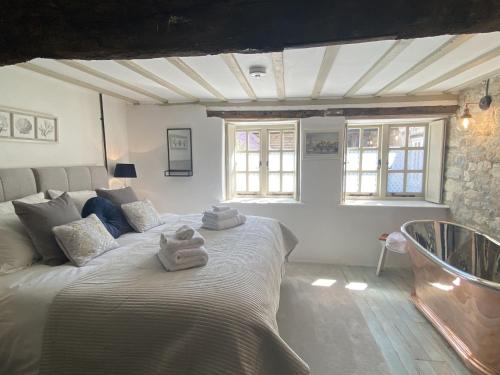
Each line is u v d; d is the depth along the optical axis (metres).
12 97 2.53
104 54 0.98
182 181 4.20
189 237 1.93
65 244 1.94
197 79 2.88
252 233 2.52
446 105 3.58
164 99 3.93
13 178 2.38
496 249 2.57
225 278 1.61
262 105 3.96
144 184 4.28
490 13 0.77
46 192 2.61
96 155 3.55
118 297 1.44
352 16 0.83
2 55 0.99
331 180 3.90
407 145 4.04
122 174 3.64
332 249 3.96
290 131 4.23
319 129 3.88
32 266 1.90
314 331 2.37
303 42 0.88
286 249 3.10
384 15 0.81
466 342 2.03
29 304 1.50
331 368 1.96
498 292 1.72
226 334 1.28
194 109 4.08
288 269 3.71
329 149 3.88
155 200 4.29
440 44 1.99
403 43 1.97
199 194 4.18
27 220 1.96
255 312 1.37
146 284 1.55
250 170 4.38
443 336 2.26
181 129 4.12
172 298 1.41
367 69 2.56
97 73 2.66
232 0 0.84
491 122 2.88
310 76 2.78
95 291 1.50
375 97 3.71
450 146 3.64
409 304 2.81
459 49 2.09
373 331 2.37
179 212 4.25
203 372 1.25
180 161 4.18
